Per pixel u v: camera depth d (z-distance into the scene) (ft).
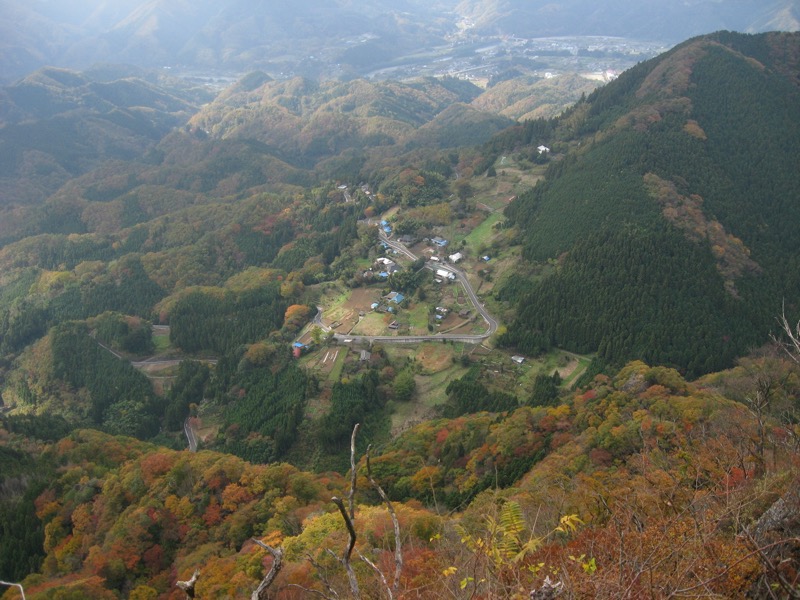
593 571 39.60
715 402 166.91
